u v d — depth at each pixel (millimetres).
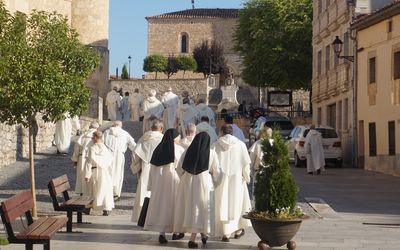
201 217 12953
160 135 15586
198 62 93625
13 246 12562
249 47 58688
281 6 53531
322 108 42562
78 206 14719
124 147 19844
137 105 47719
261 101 78875
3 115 16422
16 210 10570
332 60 39188
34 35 16766
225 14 99625
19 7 35719
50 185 14820
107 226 15648
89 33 58625
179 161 13250
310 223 16406
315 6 45031
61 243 13180
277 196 12578
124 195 20984
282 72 53656
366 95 32438
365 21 31688
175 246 13125
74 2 58406
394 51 29219
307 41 53375
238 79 93750
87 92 17266
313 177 28375
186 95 27031
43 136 31906
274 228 12375
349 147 34938
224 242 13742
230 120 19141
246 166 13992
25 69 15797
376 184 25609
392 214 18000
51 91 16047
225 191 13695
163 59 91438
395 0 31453
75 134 36438
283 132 38469
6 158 26688
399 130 28656
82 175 18859
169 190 13508
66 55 16828
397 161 28875
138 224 13891
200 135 13188
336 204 19938
